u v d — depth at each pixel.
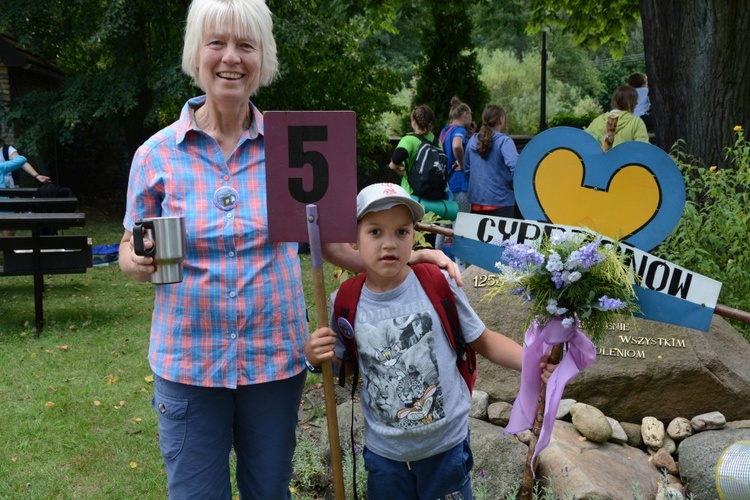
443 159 6.84
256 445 2.39
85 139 16.86
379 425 2.41
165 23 13.92
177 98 13.79
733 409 3.86
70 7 14.30
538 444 2.44
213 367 2.27
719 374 3.86
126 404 4.91
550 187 3.03
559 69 27.64
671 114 6.89
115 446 4.25
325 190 2.23
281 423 2.39
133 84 14.12
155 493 3.70
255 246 2.29
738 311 2.78
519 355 2.49
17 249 6.82
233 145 2.31
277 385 2.36
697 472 3.46
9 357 5.96
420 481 2.44
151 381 5.39
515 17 15.98
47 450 4.20
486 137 7.62
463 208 8.39
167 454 2.34
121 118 15.91
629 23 11.98
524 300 2.70
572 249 2.43
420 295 2.41
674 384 3.87
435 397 2.35
